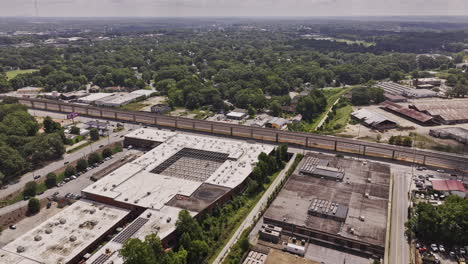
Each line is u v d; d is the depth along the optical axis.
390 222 140.12
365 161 182.50
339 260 119.81
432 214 127.50
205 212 145.00
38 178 179.12
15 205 156.62
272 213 139.12
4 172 174.75
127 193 156.00
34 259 117.56
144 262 103.88
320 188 156.12
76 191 169.25
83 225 136.38
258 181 172.12
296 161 192.50
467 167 183.38
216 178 170.00
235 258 118.94
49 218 142.00
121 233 129.00
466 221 123.00
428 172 180.62
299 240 129.62
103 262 114.69
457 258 119.25
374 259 119.75
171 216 138.88
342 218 132.38
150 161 190.12
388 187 155.25
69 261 116.62
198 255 120.75
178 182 166.25
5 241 132.00
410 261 119.00
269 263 117.38
